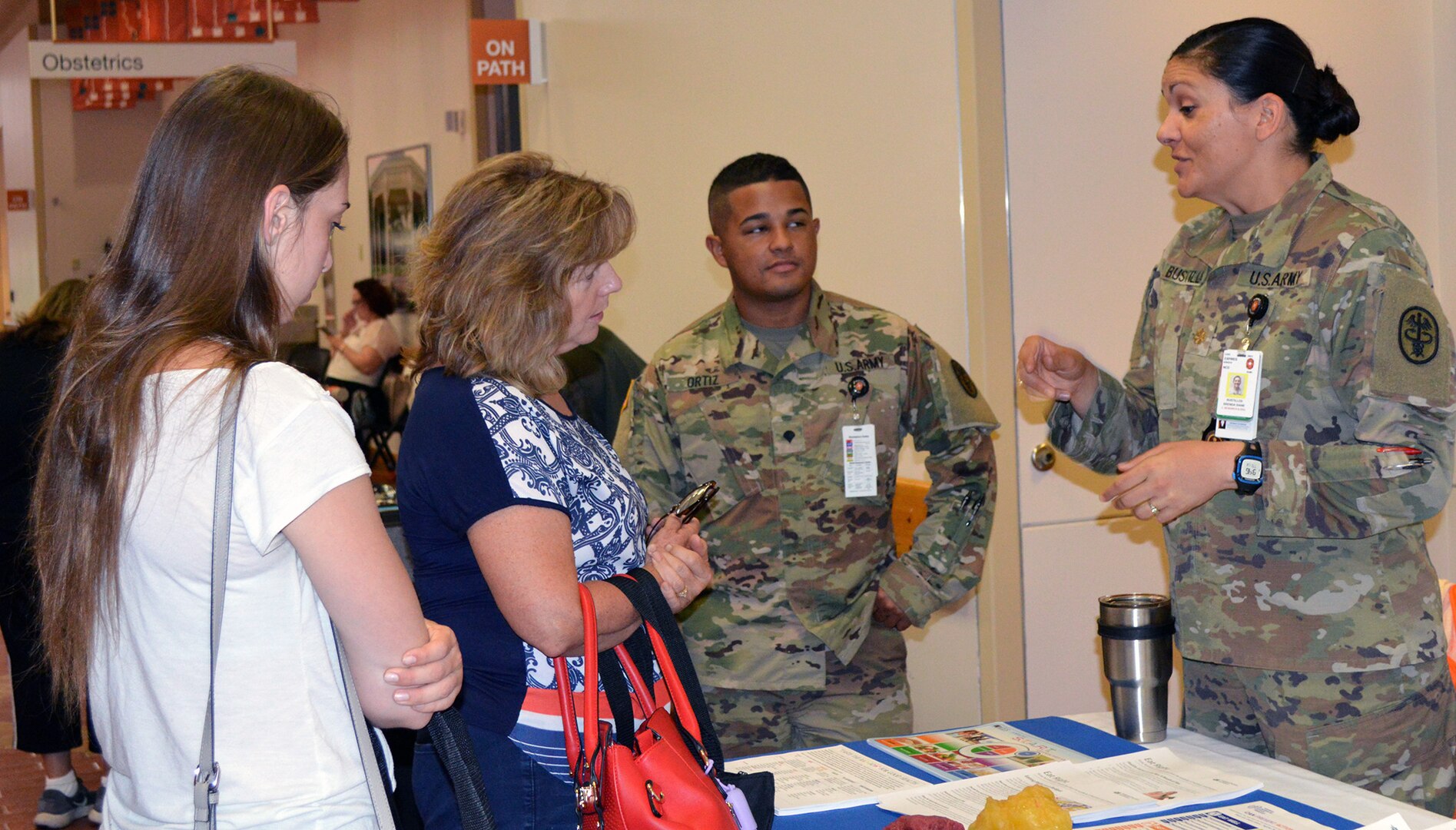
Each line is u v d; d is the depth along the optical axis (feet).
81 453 3.22
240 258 3.30
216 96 3.36
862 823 4.44
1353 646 5.19
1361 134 10.76
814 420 7.31
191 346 3.23
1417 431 4.93
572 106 14.06
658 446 7.57
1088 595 9.82
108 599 3.26
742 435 7.34
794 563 7.23
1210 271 5.86
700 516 7.38
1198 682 5.83
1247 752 5.16
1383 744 5.19
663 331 12.69
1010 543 9.51
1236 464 5.09
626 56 12.91
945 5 9.43
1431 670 5.25
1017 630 9.53
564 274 4.68
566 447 4.63
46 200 24.57
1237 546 5.49
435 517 4.55
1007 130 9.46
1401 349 4.99
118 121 24.63
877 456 7.30
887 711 7.31
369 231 21.39
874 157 10.17
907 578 7.32
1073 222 9.74
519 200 4.65
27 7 23.06
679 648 4.52
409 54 19.31
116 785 3.48
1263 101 5.50
